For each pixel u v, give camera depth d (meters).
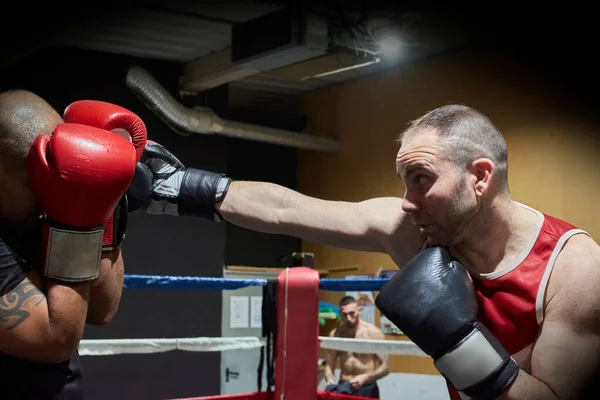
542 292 1.10
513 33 4.93
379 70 5.95
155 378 5.09
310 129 6.67
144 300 5.09
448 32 5.00
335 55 4.79
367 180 6.04
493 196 1.13
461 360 1.03
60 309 1.02
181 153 5.41
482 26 4.89
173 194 1.34
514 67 4.95
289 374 2.35
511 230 1.15
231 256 6.53
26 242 1.11
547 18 4.66
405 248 1.29
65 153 0.99
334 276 6.26
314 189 6.68
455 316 1.04
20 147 1.05
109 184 1.01
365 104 6.11
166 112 5.15
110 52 5.18
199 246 5.40
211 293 5.42
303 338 2.34
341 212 1.35
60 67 4.97
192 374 5.26
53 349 1.03
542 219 1.16
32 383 1.08
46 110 1.11
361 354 4.41
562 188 4.61
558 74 4.66
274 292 2.39
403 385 5.44
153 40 4.96
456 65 5.35
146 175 1.31
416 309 1.06
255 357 5.62
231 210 1.35
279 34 4.53
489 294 1.15
